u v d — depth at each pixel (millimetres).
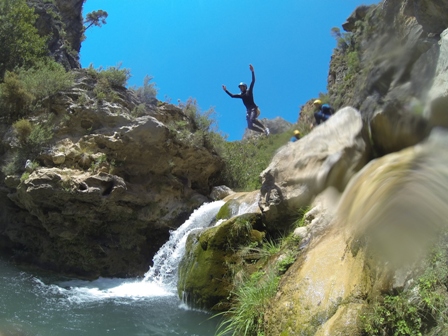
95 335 6336
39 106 13125
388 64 4496
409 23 5336
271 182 7203
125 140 12617
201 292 7559
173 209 13180
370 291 3900
